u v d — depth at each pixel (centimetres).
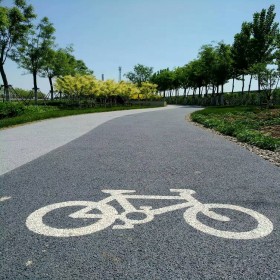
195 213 378
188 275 244
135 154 784
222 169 626
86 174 571
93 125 1612
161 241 302
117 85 5288
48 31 3959
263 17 4247
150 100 7056
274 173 595
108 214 372
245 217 367
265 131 1288
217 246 293
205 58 5594
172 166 648
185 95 7788
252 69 3291
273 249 288
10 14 3331
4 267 255
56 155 766
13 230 326
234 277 242
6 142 992
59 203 410
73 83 4269
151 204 409
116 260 266
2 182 515
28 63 3984
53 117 2164
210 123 1566
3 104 1878
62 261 265
